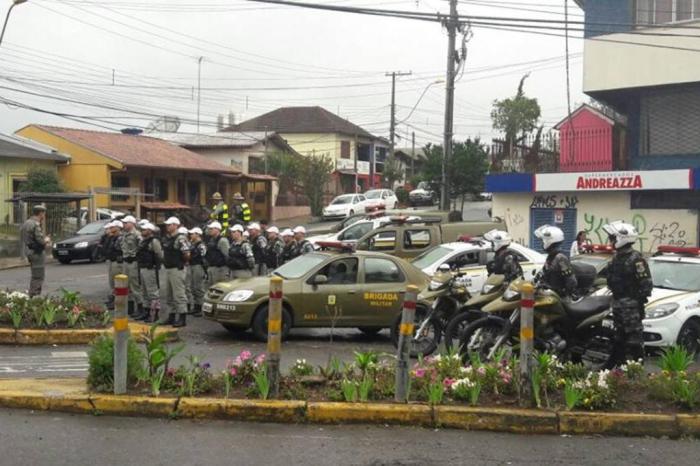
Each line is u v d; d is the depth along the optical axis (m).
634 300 9.03
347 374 7.79
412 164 76.06
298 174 54.16
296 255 15.98
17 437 6.34
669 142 23.73
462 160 35.47
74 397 7.11
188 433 6.60
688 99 23.28
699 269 12.52
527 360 7.27
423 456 6.21
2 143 35.97
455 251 14.87
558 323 9.20
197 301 15.18
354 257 12.84
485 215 41.62
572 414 7.02
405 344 7.27
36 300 12.04
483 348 9.16
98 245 27.80
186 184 44.44
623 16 23.33
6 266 26.19
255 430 6.76
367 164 70.50
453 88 29.70
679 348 8.45
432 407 7.07
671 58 22.62
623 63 23.41
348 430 6.86
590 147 25.52
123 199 38.38
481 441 6.68
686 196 22.84
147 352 7.72
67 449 6.09
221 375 7.69
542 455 6.34
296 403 7.04
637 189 23.34
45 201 29.05
